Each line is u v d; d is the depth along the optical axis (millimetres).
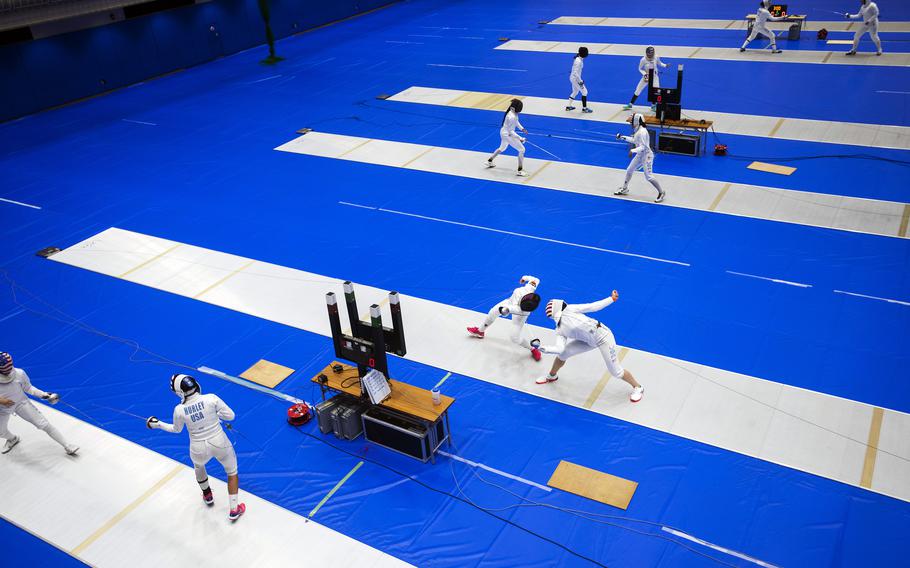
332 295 8125
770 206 13664
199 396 7480
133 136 20000
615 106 19406
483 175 15961
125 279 12906
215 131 20000
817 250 12102
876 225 12711
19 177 17609
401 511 7812
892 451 7996
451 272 12320
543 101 20281
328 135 19062
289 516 7863
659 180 15109
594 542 7262
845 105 18172
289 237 13945
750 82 20391
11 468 8859
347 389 8633
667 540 7215
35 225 15148
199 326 11391
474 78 22859
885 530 7113
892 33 23859
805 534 7148
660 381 9375
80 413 9711
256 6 28531
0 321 11891
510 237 13289
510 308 9578
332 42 28812
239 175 16953
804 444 8195
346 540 7516
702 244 12555
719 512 7469
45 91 22812
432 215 14352
